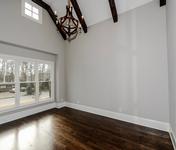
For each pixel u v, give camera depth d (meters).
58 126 2.97
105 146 2.15
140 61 3.08
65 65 5.03
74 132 2.67
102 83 3.84
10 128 2.84
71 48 4.79
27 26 3.69
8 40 3.20
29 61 3.95
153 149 2.07
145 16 3.01
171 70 2.26
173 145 2.15
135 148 2.10
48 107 4.50
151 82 2.91
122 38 3.40
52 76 4.79
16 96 3.56
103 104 3.82
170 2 2.21
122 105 3.40
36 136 2.48
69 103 4.86
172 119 2.29
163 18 2.76
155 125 2.84
